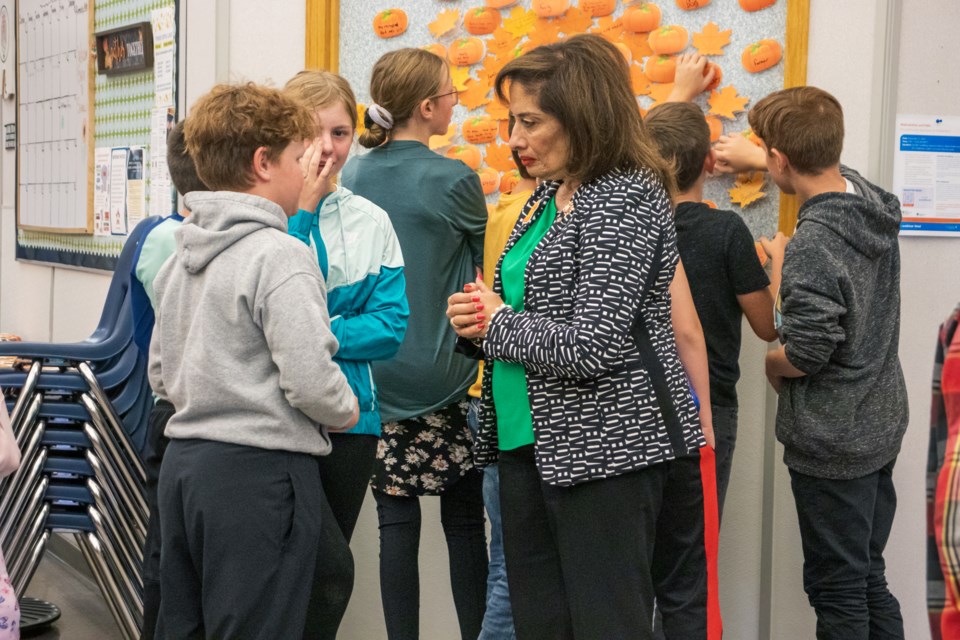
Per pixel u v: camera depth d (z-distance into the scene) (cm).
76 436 296
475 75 308
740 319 263
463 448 276
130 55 397
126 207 406
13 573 295
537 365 188
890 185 272
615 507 190
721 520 291
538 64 193
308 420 197
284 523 193
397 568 277
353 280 227
